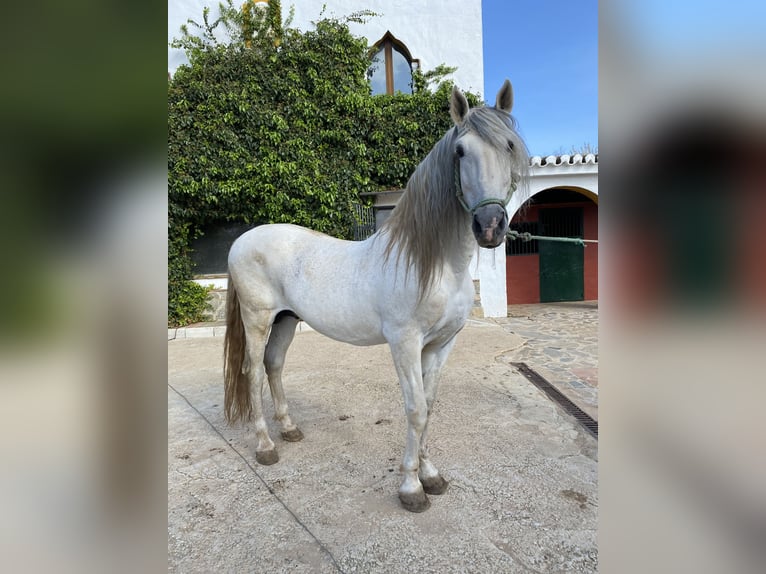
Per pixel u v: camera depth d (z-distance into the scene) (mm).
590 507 1646
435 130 6016
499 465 1958
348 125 5875
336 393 2955
